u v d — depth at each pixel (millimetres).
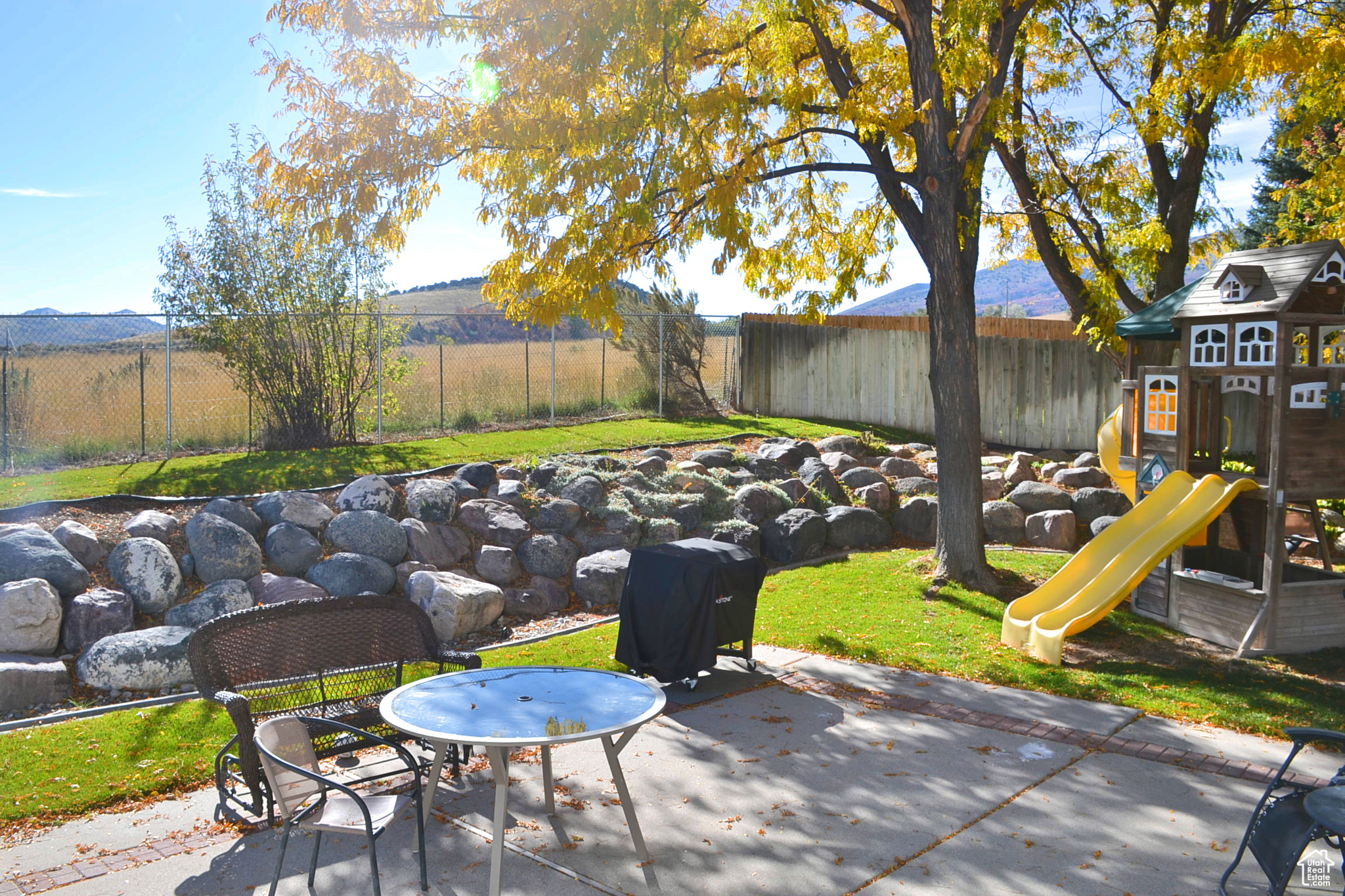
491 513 10625
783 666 7707
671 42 9570
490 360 20922
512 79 9867
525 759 5789
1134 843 4582
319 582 8867
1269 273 8109
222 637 5277
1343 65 10367
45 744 5816
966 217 10172
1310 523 11398
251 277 13328
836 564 11523
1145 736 6066
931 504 12961
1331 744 5914
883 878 4254
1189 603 8656
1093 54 12547
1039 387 16875
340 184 9711
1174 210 11727
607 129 9578
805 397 19875
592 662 7703
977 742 6004
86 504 9367
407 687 4859
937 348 10328
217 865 4418
